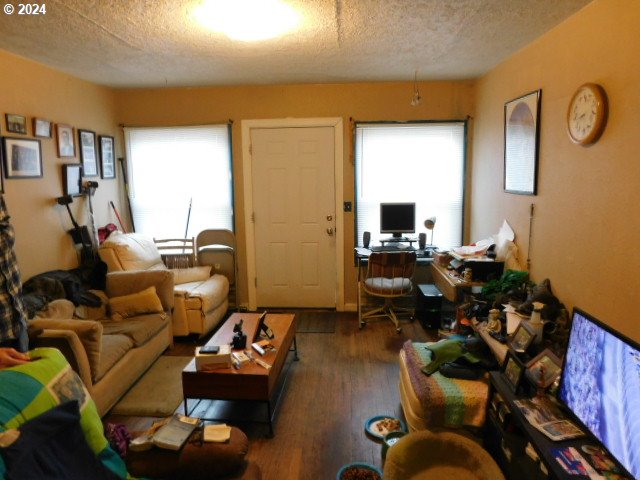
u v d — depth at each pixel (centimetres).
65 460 132
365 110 450
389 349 375
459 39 300
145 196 480
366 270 473
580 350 156
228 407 283
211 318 406
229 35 271
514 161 337
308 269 482
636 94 200
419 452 191
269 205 474
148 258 419
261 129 461
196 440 175
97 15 245
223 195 476
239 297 488
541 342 224
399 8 242
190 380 250
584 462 139
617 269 216
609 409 137
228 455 170
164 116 463
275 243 480
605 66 223
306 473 221
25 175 329
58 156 368
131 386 310
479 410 208
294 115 455
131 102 463
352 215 468
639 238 200
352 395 297
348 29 276
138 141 471
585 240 244
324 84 447
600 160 228
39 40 289
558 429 155
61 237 370
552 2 235
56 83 367
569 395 161
